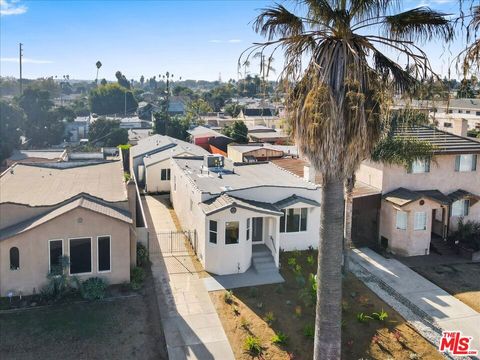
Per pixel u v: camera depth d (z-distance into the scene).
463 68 11.97
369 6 12.12
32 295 20.81
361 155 12.14
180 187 33.44
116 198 24.55
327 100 11.49
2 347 16.86
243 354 17.11
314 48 12.23
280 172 32.75
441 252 27.92
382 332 18.70
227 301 21.00
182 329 18.62
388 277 24.22
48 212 22.20
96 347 17.16
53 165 33.72
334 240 13.26
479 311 20.69
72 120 86.19
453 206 29.73
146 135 76.94
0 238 20.34
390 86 12.41
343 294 21.91
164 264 25.14
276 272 24.27
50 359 16.34
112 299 20.81
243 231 24.00
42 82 162.50
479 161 30.08
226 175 30.98
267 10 12.45
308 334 18.11
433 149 24.95
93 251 21.50
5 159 48.31
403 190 28.70
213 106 139.12
